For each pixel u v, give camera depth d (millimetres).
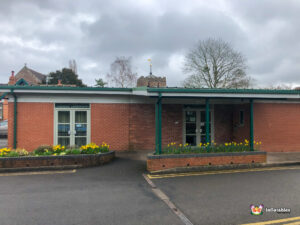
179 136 12898
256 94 9586
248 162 9258
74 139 11898
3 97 11656
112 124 12172
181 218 4785
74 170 8742
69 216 4848
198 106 13164
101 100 12078
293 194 6180
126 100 12336
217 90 9297
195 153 9000
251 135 9852
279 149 12328
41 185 6957
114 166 9312
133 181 7422
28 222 4562
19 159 8656
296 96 9805
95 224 4500
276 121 12359
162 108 12766
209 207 5352
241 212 5070
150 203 5590
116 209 5223
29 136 11492
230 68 30062
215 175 8141
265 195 6113
